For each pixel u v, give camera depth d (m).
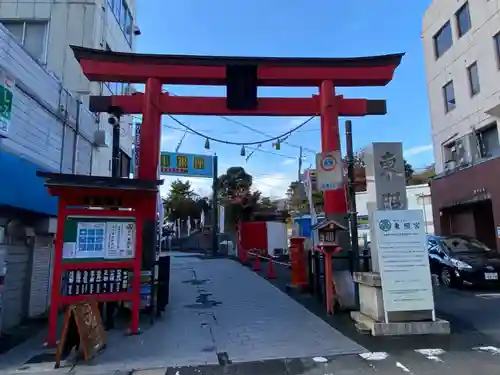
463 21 17.17
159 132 9.30
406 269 6.64
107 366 5.11
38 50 11.88
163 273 8.10
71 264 6.27
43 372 4.90
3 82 6.20
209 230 32.59
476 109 16.14
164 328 7.03
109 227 6.59
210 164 22.75
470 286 11.71
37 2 12.15
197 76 9.45
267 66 9.62
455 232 17.73
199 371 4.94
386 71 9.76
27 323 7.46
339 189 9.17
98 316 5.98
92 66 9.20
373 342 6.05
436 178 18.66
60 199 6.32
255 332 6.76
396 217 6.81
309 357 5.41
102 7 12.80
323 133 9.62
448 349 5.66
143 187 6.29
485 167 14.80
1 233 6.55
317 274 9.57
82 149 10.56
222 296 10.12
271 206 36.97
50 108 8.41
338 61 9.70
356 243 9.16
